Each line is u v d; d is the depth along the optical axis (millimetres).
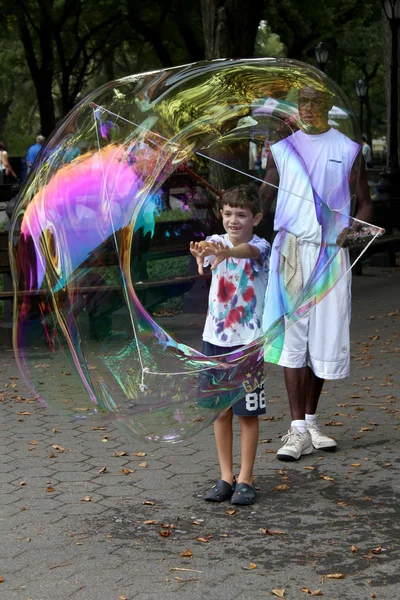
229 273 4590
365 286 12219
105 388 4414
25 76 41312
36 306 4719
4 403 6777
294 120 4898
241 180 6391
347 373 5426
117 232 4520
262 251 4512
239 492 4715
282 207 4938
